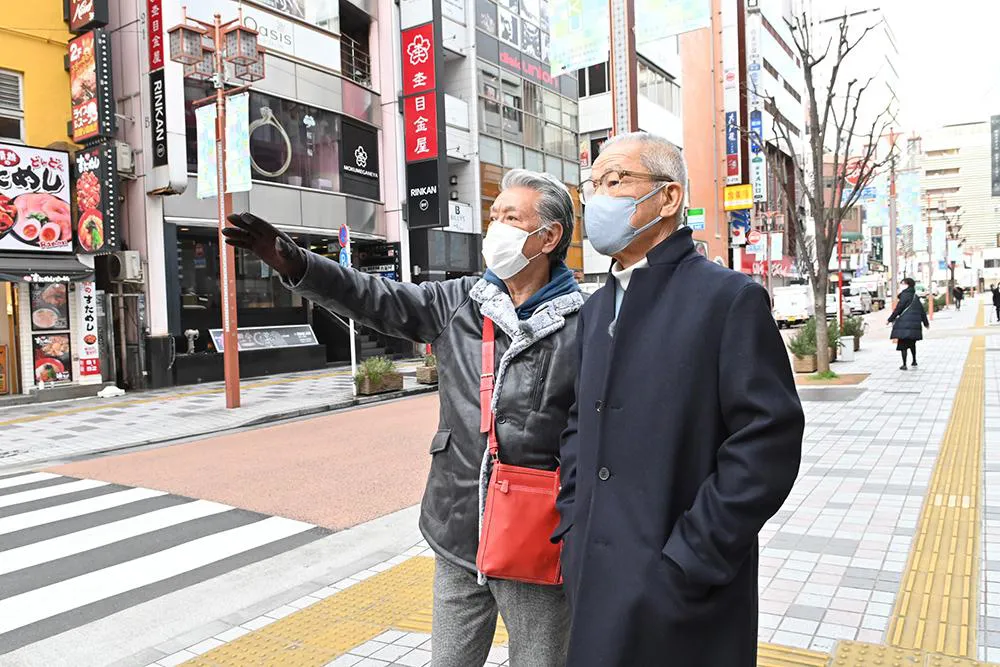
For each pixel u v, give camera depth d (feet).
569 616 6.42
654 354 5.30
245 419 36.88
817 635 10.60
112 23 52.60
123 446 31.17
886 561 13.38
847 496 17.76
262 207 58.23
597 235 5.83
